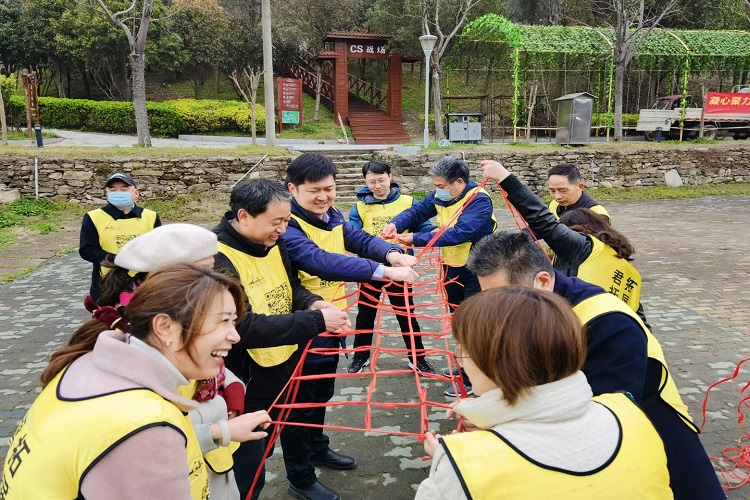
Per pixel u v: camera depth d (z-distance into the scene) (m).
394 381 4.23
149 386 1.17
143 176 12.20
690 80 26.00
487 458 1.06
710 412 3.69
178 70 25.61
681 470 1.74
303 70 25.38
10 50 23.36
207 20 24.02
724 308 5.96
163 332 1.21
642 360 1.65
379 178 4.36
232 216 2.26
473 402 1.15
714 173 15.98
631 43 17.86
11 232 10.09
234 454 2.13
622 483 1.07
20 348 4.98
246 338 1.95
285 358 2.33
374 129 21.30
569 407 1.10
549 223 2.30
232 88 27.45
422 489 1.10
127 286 1.55
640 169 15.43
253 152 13.46
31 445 1.10
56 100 20.50
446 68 21.39
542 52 18.05
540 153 14.73
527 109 23.28
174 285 1.21
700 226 10.88
